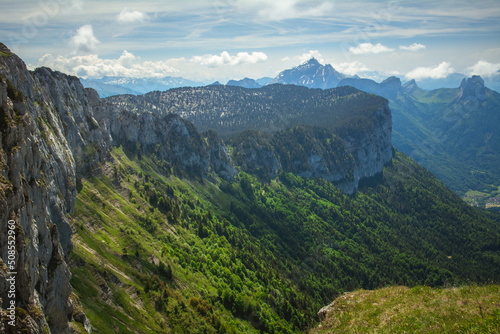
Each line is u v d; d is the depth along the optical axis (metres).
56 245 65.31
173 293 113.44
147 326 92.75
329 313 58.09
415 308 45.81
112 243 117.19
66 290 65.75
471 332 35.38
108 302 89.94
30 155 61.91
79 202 124.25
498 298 40.06
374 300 55.12
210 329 107.06
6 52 81.88
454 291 46.75
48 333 48.09
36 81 113.62
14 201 49.12
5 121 54.88
